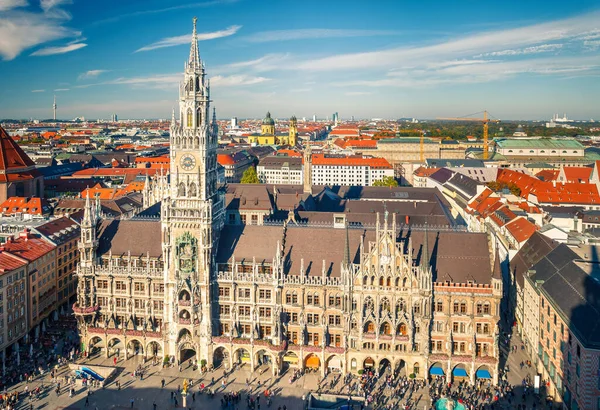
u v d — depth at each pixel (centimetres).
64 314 14950
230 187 19500
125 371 12138
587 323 9512
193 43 12138
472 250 12244
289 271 12319
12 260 13125
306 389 11425
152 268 12656
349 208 19262
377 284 11738
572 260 12069
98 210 15600
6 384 11344
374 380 11694
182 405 10788
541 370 11719
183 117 12219
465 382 11631
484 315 11494
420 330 11712
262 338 12300
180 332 12356
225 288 12388
